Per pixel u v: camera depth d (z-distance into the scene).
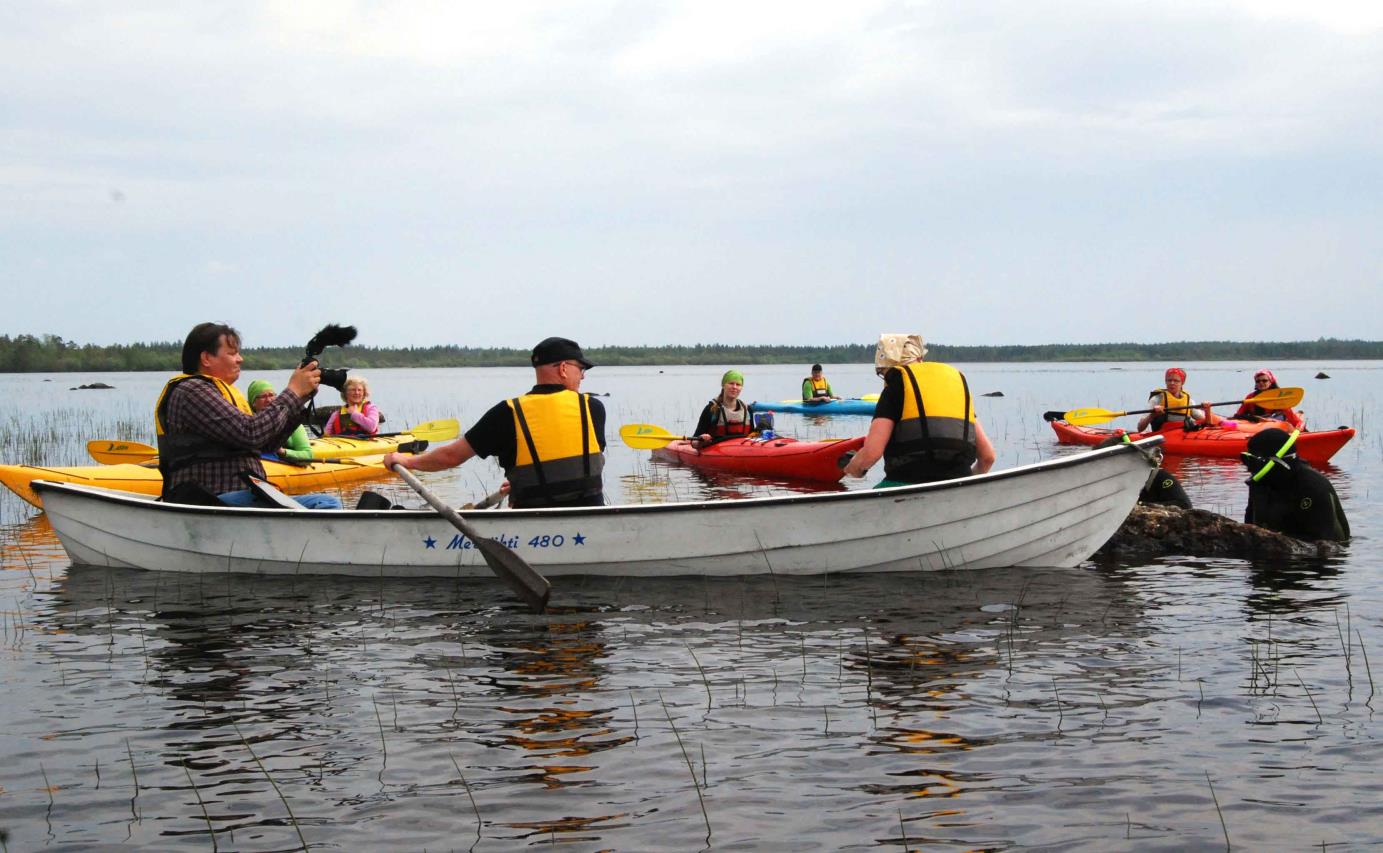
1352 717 3.85
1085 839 2.97
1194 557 6.98
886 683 4.31
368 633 5.18
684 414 26.31
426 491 6.03
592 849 2.94
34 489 7.01
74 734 3.81
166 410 6.72
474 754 3.61
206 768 3.51
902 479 6.51
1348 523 7.93
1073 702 4.06
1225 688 4.20
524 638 5.05
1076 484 6.45
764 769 3.46
